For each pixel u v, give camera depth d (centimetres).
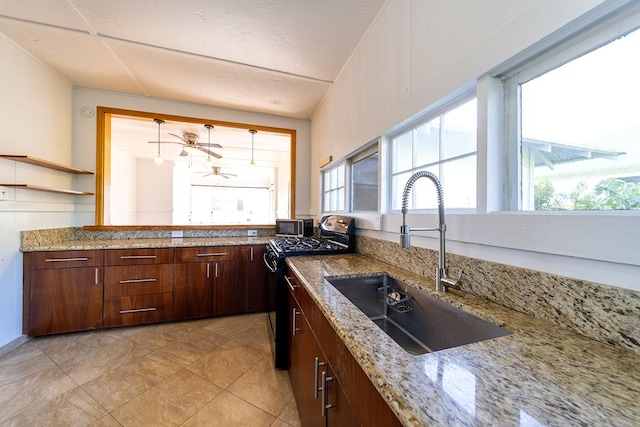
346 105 227
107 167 291
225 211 764
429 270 123
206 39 195
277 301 182
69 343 214
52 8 168
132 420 135
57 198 250
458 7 105
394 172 169
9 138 203
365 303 134
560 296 72
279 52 210
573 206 76
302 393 127
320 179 318
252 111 334
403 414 41
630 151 64
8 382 164
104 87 273
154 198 570
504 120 95
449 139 124
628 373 51
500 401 43
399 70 147
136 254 246
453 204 122
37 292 218
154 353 200
